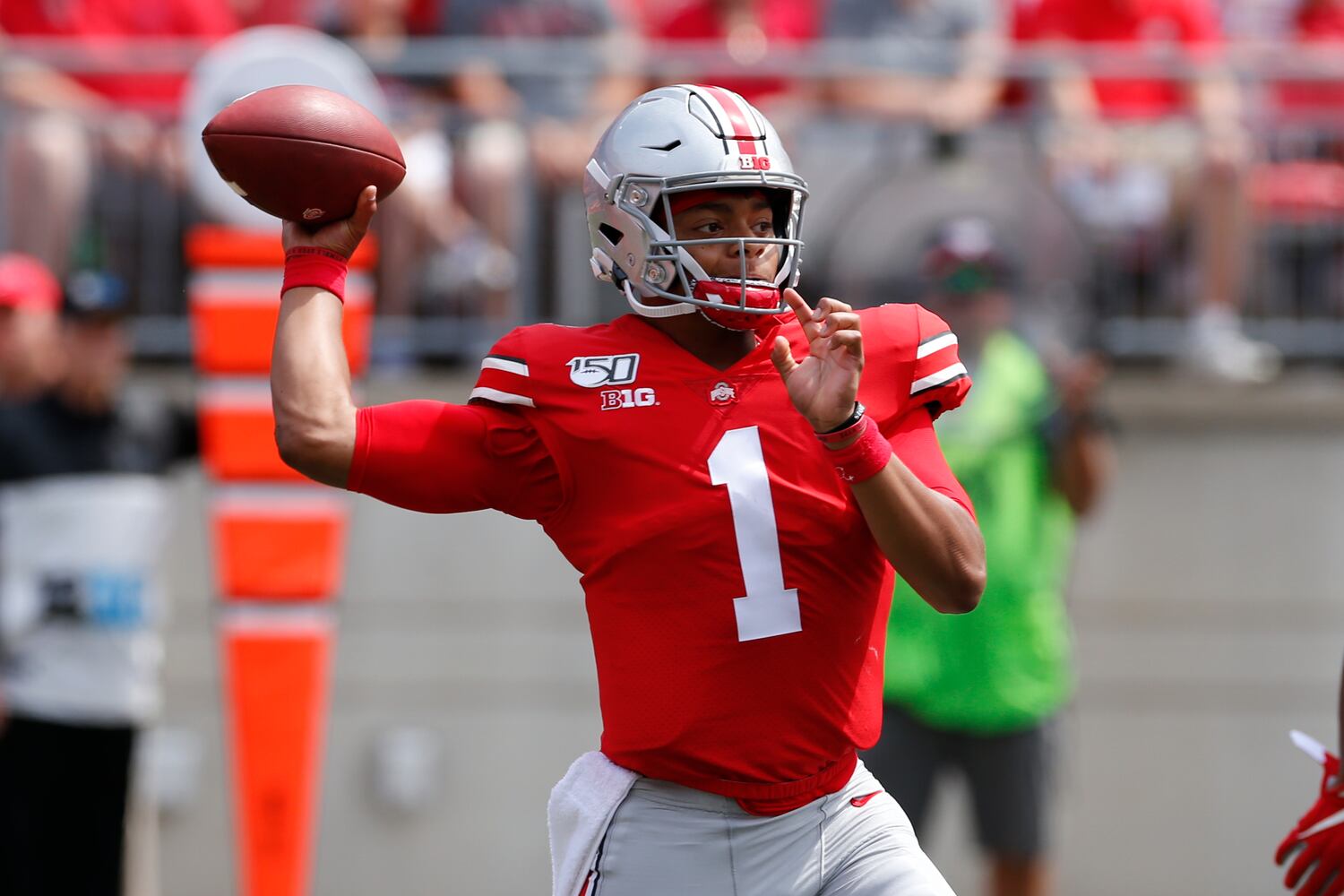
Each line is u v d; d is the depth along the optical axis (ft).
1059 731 63.26
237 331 57.88
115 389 66.80
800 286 71.87
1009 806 61.82
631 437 34.09
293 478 58.18
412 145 76.38
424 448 33.91
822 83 76.59
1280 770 77.51
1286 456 77.51
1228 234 77.41
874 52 77.15
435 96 76.95
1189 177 77.25
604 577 34.73
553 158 76.69
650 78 77.15
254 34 78.95
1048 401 64.08
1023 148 74.69
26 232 75.51
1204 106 77.41
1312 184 77.77
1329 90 77.66
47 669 64.49
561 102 77.20
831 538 33.99
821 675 34.32
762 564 33.76
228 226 61.52
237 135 34.30
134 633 65.72
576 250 76.89
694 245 33.76
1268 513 77.46
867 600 34.91
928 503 32.58
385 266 76.02
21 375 66.64
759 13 81.00
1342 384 77.05
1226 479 77.36
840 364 31.40
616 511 34.32
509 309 76.64
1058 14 80.59
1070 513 64.75
